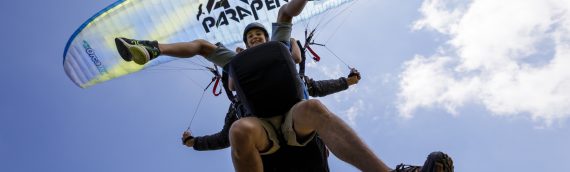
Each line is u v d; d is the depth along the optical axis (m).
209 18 7.64
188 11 7.53
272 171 3.93
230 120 5.05
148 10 7.35
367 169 3.11
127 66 7.28
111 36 7.29
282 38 4.69
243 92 3.81
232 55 4.61
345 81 5.36
